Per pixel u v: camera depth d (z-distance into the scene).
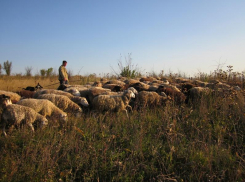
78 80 17.08
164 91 9.08
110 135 5.69
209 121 6.59
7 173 4.12
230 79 10.80
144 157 5.06
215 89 8.35
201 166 4.61
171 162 4.84
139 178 4.36
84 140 5.60
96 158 4.71
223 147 5.38
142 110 7.39
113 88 10.47
